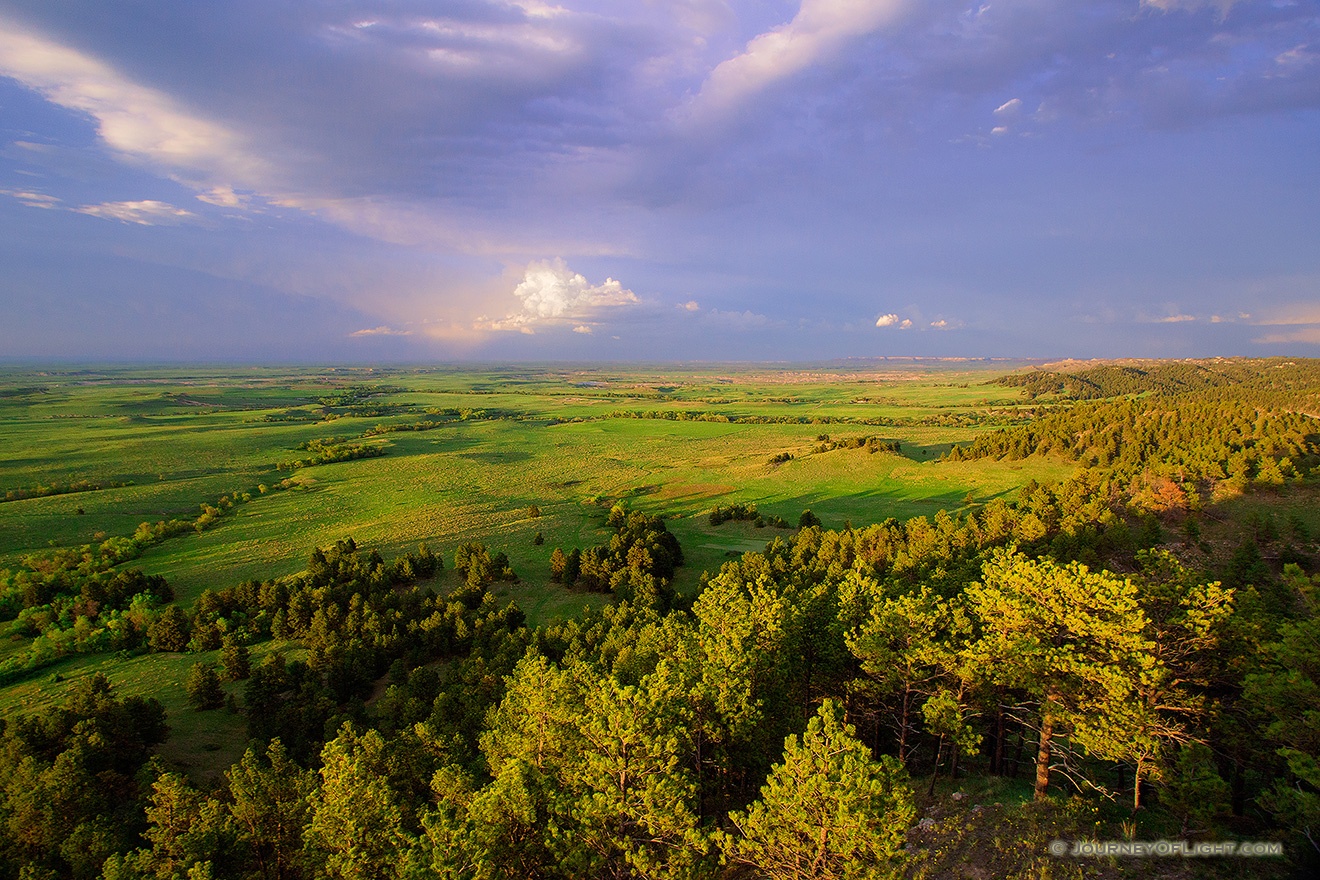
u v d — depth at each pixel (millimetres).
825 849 20859
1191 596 28047
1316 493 78188
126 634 66188
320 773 34219
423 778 35656
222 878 26609
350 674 54625
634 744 24953
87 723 39781
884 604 34125
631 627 51812
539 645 55188
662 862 22500
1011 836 25766
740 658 32031
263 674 49156
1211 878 21953
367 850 24359
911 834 27344
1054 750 27781
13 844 31578
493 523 119062
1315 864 21422
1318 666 23359
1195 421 156875
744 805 33219
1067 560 58688
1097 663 26438
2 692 56500
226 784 39781
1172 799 23719
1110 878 22656
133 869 26234
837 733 21516
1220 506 79562
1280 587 45031
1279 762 24547
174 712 51219
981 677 29672
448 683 51781
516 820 24875
